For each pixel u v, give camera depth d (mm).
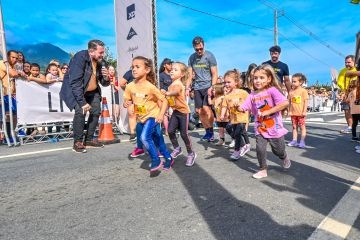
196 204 2709
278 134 3668
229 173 3740
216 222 2354
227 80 4969
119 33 7289
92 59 5109
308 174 3725
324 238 2113
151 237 2127
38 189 3137
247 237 2123
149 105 3812
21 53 7012
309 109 25688
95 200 2826
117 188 3158
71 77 4863
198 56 6145
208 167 4047
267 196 2920
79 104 4898
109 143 5949
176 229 2240
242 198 2859
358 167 4094
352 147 5668
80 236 2154
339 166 4141
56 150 5230
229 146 5520
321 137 7008
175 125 4328
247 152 5148
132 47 6918
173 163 4266
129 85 3971
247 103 3906
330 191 3094
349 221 2385
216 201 2781
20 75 6223
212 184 3281
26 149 5426
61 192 3047
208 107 6117
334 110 27766
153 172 3598
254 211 2559
